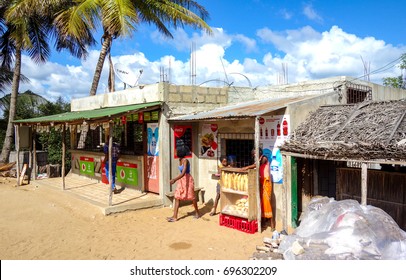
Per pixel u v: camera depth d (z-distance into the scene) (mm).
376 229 4859
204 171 10555
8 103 22875
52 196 11133
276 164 8281
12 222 8461
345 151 5891
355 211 5180
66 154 17062
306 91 11141
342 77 10125
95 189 11711
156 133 10367
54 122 11195
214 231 7812
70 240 7230
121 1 12398
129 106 10820
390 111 6871
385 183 6789
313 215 5781
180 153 8680
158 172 10336
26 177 14391
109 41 16859
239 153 9492
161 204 10000
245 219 7863
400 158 5262
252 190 7645
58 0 14914
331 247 4785
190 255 6363
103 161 12641
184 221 8641
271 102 9500
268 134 8438
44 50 19047
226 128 9719
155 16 15789
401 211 6551
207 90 11047
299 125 7980
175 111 10250
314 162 8312
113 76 16984
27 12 15438
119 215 9078
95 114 9891
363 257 4527
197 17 15125
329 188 8461
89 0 13453
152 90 10344
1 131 23062
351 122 7062
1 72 21031
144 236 7504
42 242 7102
